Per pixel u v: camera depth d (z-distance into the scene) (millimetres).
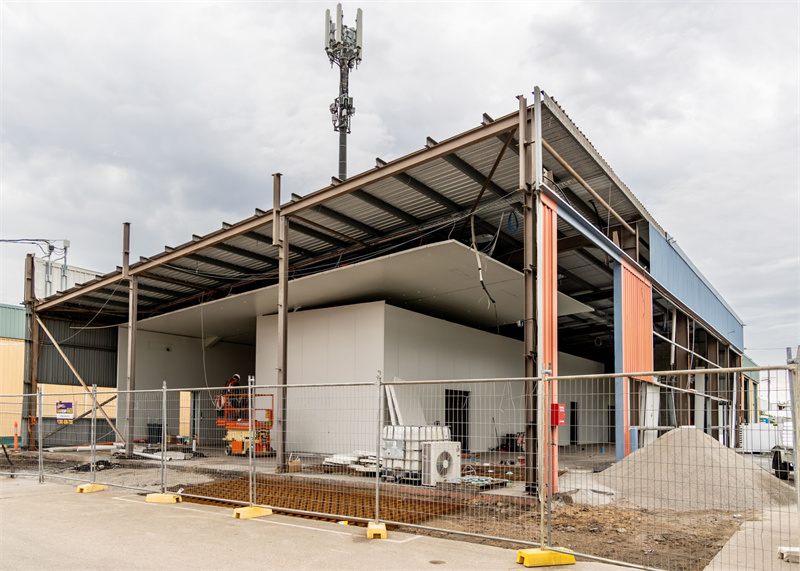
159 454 18531
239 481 13031
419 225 17875
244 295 20844
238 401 22953
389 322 19750
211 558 6828
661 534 8266
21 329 26297
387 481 11750
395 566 6500
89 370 26734
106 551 7137
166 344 27812
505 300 22109
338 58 43750
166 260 19859
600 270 22953
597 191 16188
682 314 24500
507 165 14328
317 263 21312
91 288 22594
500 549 7254
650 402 18375
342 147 42438
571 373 33125
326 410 18953
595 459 20484
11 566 6500
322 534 8023
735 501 10203
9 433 24922
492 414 24828
